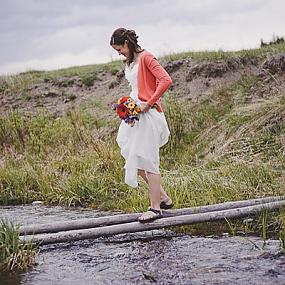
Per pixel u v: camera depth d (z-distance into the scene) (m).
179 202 7.14
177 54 14.65
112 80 14.96
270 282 4.48
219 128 10.61
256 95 11.45
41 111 13.41
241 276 4.66
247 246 5.55
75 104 14.58
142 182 8.20
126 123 5.95
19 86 16.02
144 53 5.92
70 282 4.74
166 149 10.64
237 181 7.51
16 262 5.16
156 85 5.92
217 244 5.70
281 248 5.35
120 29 5.95
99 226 6.21
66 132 11.92
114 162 9.56
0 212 8.38
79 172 9.62
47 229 6.06
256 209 6.36
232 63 12.98
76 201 8.74
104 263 5.24
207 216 6.18
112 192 8.77
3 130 12.37
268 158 8.62
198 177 7.88
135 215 6.34
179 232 6.31
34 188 9.79
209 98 12.16
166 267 5.00
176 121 11.05
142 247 5.74
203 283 4.53
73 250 5.73
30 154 11.42
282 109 9.78
